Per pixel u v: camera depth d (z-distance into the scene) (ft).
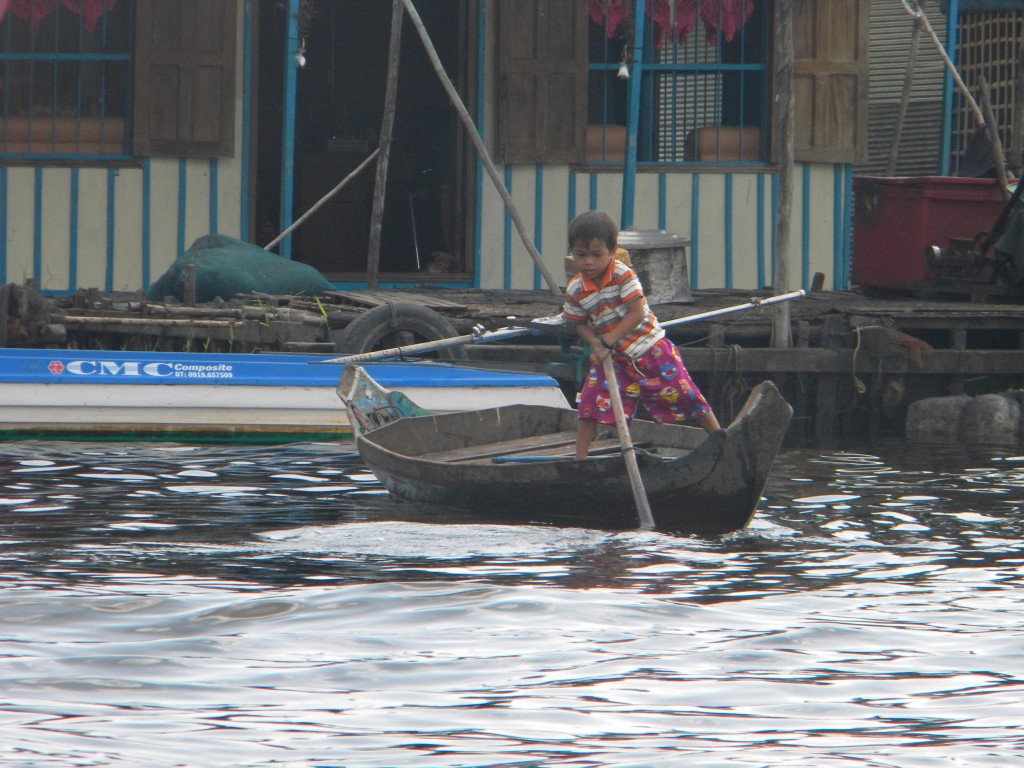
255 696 51.62
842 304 155.22
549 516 85.66
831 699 52.13
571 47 173.06
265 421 123.24
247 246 154.61
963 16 217.15
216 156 168.86
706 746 47.11
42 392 118.73
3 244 165.99
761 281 177.27
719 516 82.64
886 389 146.41
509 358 139.74
